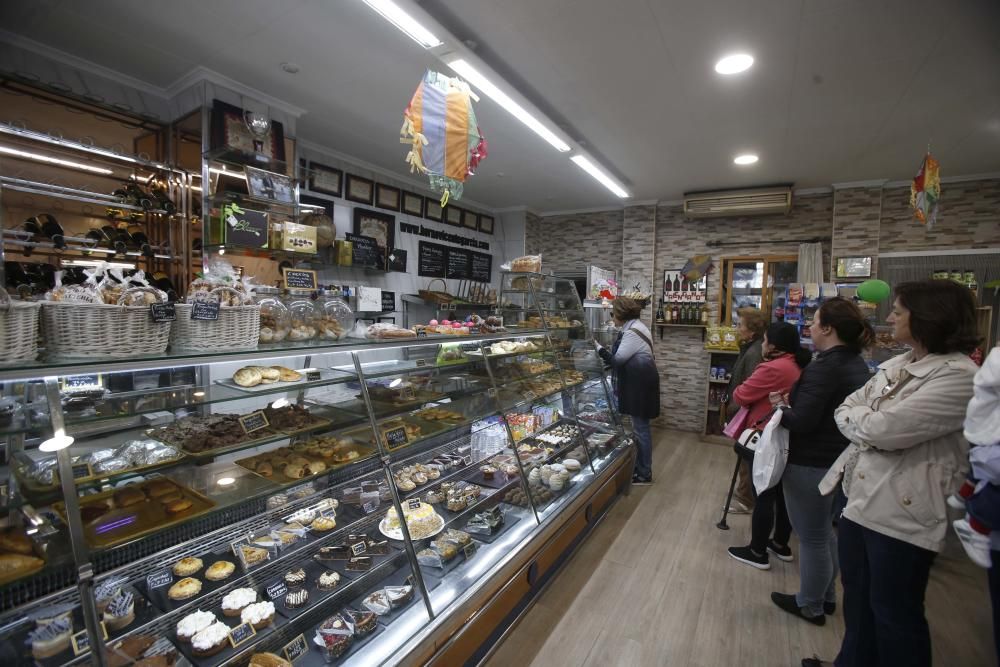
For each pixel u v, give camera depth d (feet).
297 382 6.13
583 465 10.70
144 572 4.83
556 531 8.29
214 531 5.25
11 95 8.49
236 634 4.83
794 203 17.66
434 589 6.08
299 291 9.32
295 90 10.39
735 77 9.39
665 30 7.91
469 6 7.39
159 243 10.30
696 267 18.98
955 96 9.80
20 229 8.27
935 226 15.33
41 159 8.80
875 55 8.42
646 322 20.08
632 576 8.84
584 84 9.84
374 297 15.10
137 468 4.80
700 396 19.39
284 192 10.51
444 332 8.64
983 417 3.95
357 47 8.64
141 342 4.41
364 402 6.82
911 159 13.64
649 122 11.69
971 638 7.27
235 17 7.74
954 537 9.46
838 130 11.77
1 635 3.63
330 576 5.81
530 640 7.11
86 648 3.82
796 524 7.32
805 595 7.47
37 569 3.76
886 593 4.93
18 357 3.76
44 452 4.12
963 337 4.64
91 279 4.50
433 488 7.75
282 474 5.92
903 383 5.05
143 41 8.47
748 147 13.21
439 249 18.84
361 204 15.69
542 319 11.69
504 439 9.07
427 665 5.20
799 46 8.25
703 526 10.89
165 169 9.80
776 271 18.08
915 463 4.75
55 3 7.36
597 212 21.88
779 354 8.63
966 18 7.28
